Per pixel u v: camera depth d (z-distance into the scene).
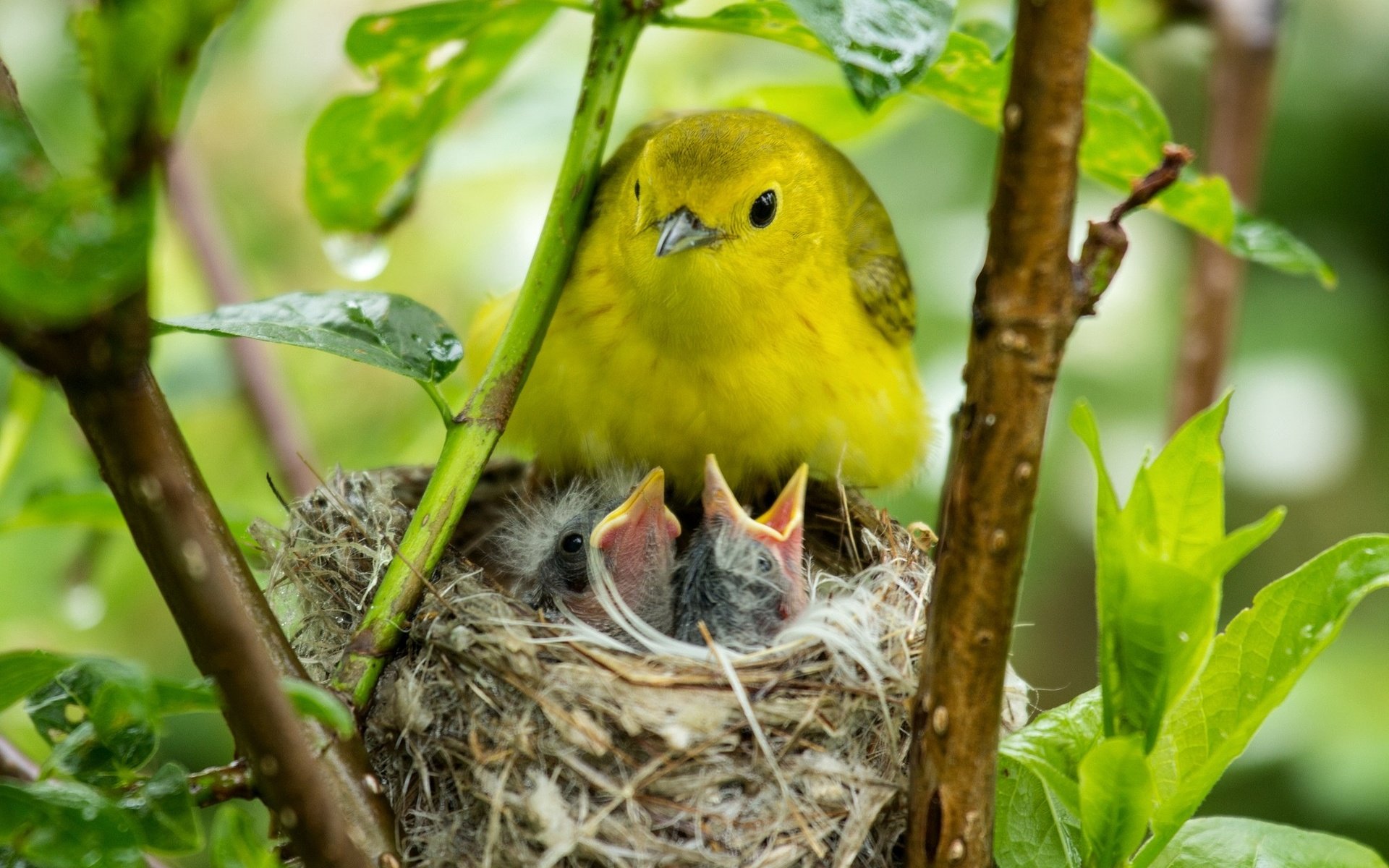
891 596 8.72
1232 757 6.20
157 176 4.12
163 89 4.03
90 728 5.22
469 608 8.07
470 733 7.41
